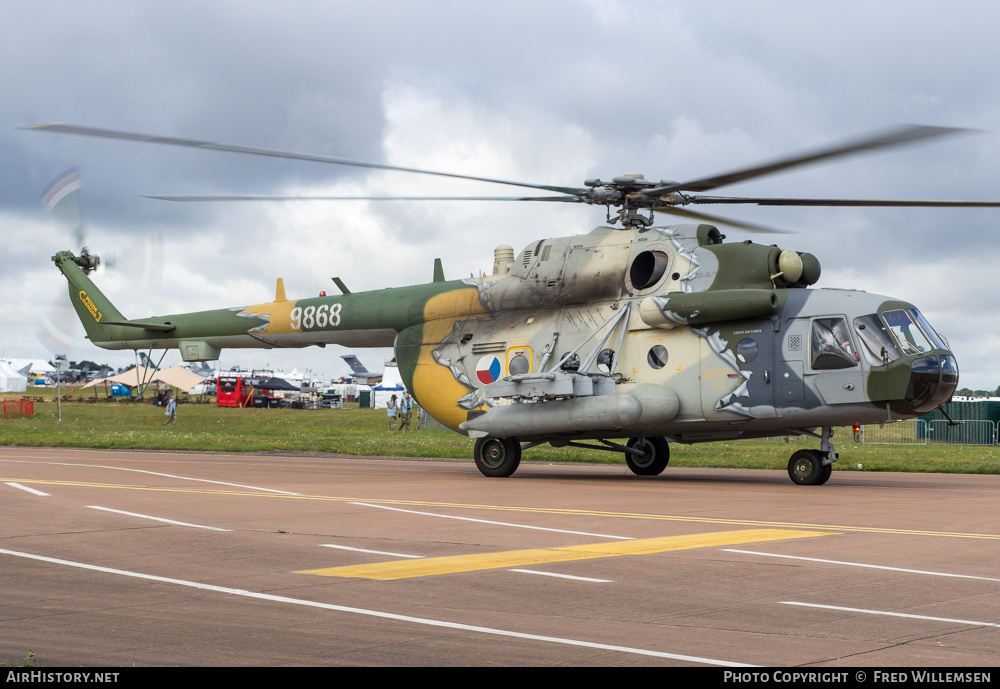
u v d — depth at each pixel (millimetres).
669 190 17734
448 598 7188
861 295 17281
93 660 5453
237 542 10016
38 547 9664
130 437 34531
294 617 6551
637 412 18281
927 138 12695
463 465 24641
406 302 22656
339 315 23906
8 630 6168
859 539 10195
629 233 19625
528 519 12016
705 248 18516
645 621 6441
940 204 16188
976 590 7449
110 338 29391
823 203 17375
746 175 16078
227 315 26500
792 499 14734
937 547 9625
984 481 19297
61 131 13664
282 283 25969
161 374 88625
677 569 8375
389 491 16078
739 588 7547
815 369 17094
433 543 9969
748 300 17328
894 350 16500
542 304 20328
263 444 31656
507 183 17359
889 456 27531
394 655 5562
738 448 31297
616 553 9266
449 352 21438
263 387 83438
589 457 26750
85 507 13211
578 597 7223
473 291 21469
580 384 18781
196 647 5742
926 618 6508
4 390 102438
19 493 15070
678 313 18125
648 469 20781
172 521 11742
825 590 7465
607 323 19078
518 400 19750
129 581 7867
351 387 106125
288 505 13625
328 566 8586
